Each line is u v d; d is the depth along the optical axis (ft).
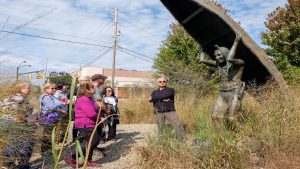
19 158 13.38
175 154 16.62
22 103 14.44
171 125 21.35
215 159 15.67
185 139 18.75
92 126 19.26
